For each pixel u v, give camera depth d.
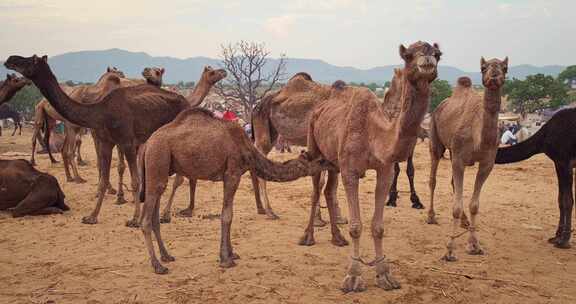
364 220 9.64
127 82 12.55
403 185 13.77
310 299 5.72
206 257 7.20
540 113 66.00
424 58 4.87
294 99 9.56
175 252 7.44
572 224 9.25
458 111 7.57
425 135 15.20
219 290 5.97
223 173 6.89
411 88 5.10
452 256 7.02
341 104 6.89
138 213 9.02
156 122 9.91
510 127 29.30
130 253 7.42
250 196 12.09
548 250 7.59
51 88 8.52
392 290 5.97
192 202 9.94
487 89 6.48
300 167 6.92
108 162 9.31
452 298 5.76
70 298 5.75
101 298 5.75
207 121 6.78
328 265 6.86
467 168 17.00
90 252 7.47
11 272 6.60
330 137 6.63
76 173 13.82
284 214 10.12
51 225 9.06
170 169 6.81
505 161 8.68
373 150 5.74
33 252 7.46
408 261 7.03
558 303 5.64
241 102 32.94
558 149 7.87
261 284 6.16
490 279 6.33
